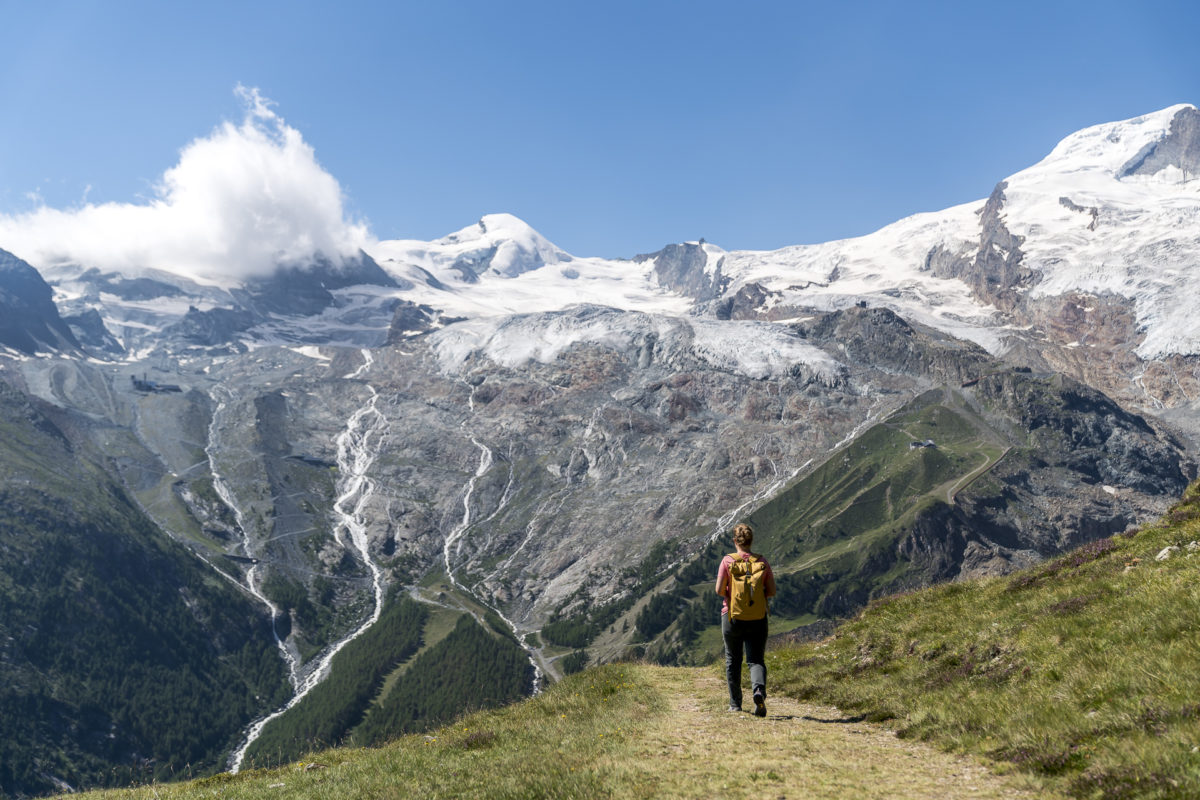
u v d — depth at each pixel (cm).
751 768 1173
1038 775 1033
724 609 1656
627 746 1403
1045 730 1169
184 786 1866
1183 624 1313
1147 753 941
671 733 1519
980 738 1260
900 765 1186
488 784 1280
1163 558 1744
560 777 1218
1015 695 1408
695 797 1050
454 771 1448
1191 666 1158
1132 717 1088
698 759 1270
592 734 1606
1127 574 1739
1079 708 1227
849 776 1118
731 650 1662
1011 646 1648
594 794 1105
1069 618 1611
